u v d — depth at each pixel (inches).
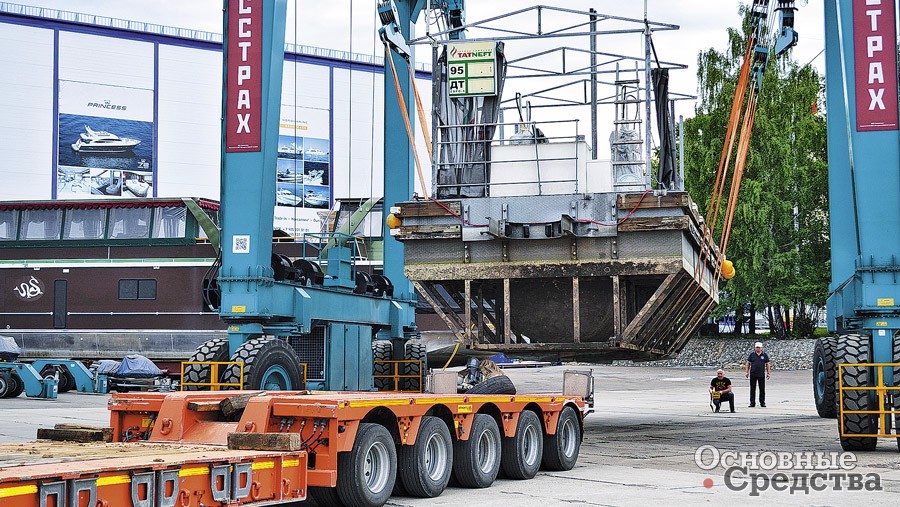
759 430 715.4
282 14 610.9
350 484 340.2
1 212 1185.4
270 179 599.8
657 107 639.1
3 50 2321.6
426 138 633.6
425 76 2242.9
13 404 925.2
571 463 479.8
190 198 1157.7
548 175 591.2
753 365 992.2
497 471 419.2
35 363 1101.7
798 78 2041.1
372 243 1122.0
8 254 1178.0
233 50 598.5
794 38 600.4
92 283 1160.8
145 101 2465.6
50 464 253.9
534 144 597.9
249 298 587.5
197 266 1143.6
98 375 1103.0
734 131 621.9
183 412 357.7
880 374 532.7
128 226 1163.3
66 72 2381.9
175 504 267.3
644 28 559.8
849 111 557.0
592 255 555.5
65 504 235.6
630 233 550.0
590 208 554.6
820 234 1989.4
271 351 571.2
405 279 807.7
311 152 2524.6
